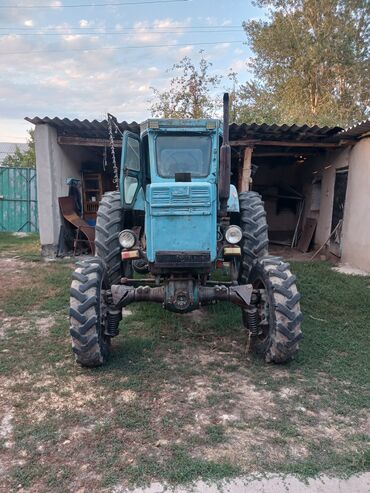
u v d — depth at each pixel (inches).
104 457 99.4
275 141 340.8
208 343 167.0
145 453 100.9
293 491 90.2
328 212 370.9
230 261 179.8
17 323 189.0
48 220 339.9
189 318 193.0
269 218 490.0
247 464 97.7
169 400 124.6
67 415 116.3
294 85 823.1
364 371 143.3
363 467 97.5
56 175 348.2
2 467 96.7
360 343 167.8
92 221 413.1
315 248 400.5
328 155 374.3
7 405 122.3
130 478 92.7
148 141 154.9
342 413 119.5
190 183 137.6
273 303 140.0
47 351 157.6
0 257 339.6
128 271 189.2
